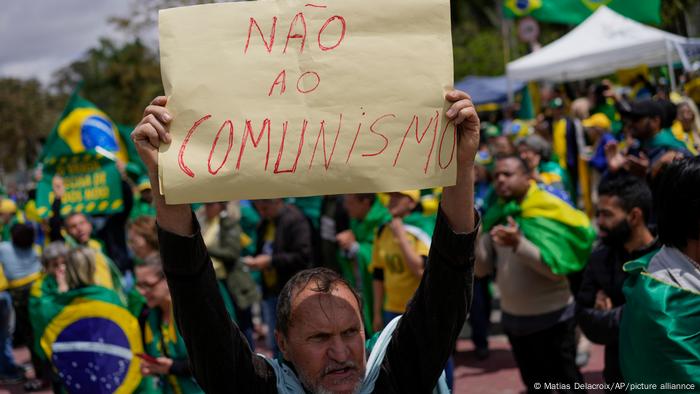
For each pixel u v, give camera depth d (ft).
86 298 13.89
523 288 13.99
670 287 7.13
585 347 19.66
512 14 35.17
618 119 28.22
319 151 5.82
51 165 25.80
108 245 25.00
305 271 6.74
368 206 18.53
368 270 18.54
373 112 5.84
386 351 6.88
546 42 47.32
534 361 14.24
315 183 5.81
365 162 5.81
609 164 16.44
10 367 26.35
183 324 6.21
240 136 5.81
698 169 7.13
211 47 5.89
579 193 31.04
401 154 5.82
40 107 150.30
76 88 25.75
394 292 15.78
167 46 5.90
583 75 36.83
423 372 6.59
